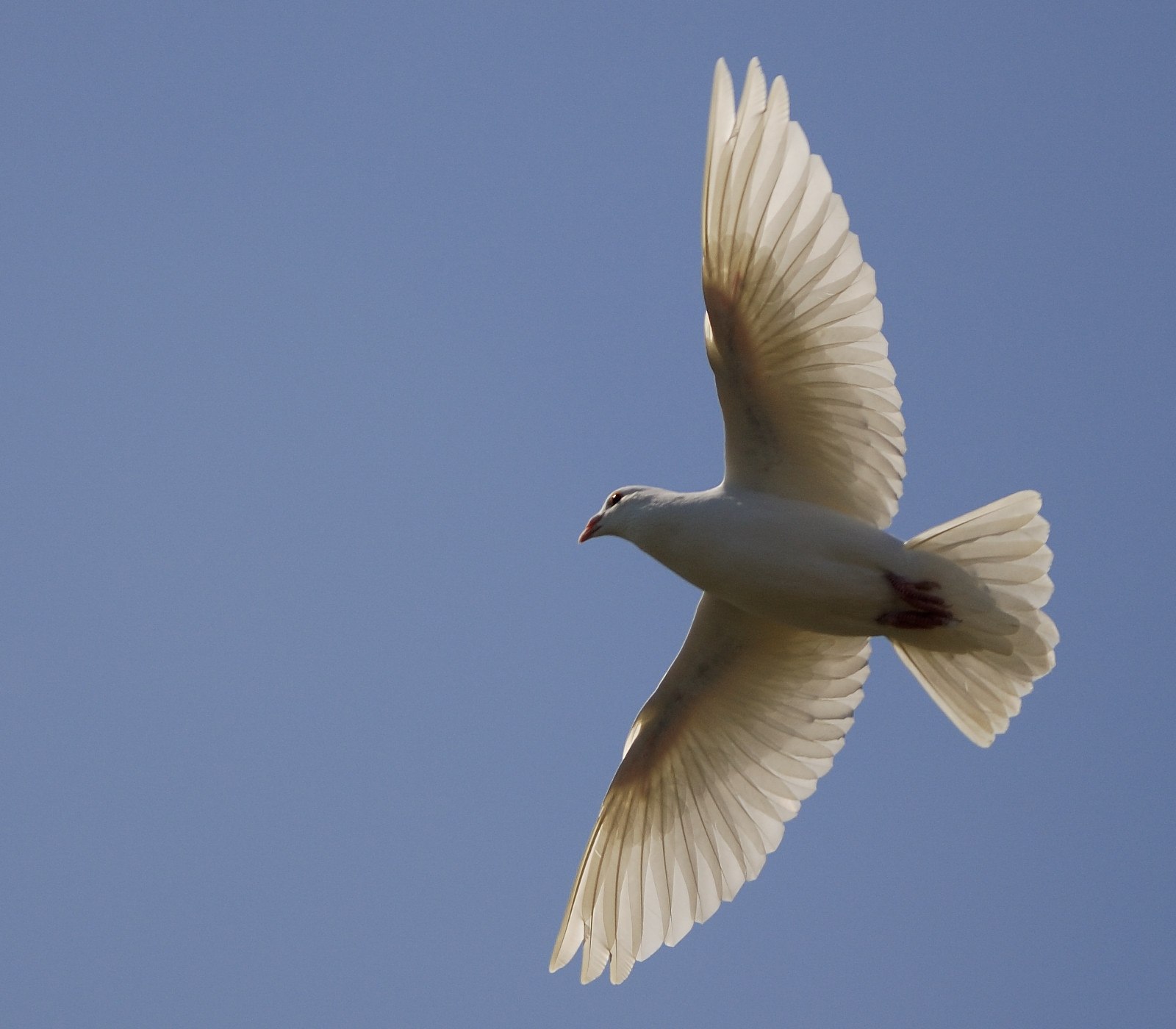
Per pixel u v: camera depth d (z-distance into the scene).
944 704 13.61
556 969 15.02
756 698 14.84
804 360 12.48
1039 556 12.40
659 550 13.50
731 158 11.70
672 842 15.40
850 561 12.73
